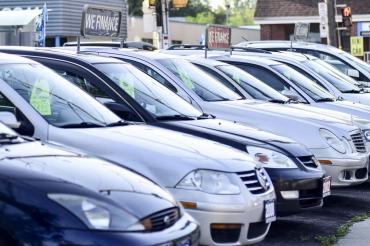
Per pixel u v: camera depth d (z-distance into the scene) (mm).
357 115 19547
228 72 18125
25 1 44188
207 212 10180
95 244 7555
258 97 17734
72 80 13086
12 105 10633
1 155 8414
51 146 9320
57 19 44156
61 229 7543
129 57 15672
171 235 8164
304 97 19703
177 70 15891
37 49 13695
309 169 13016
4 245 7582
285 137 14133
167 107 13289
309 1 57719
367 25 56969
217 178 10398
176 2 30672
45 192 7711
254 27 76625
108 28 15820
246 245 10680
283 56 22812
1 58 11414
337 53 28625
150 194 8484
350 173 15867
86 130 10719
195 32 69750
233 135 12797
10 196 7656
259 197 10742
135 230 7859
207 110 15273
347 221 15086
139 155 10406
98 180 8281
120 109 12516
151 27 30531
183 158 10445
